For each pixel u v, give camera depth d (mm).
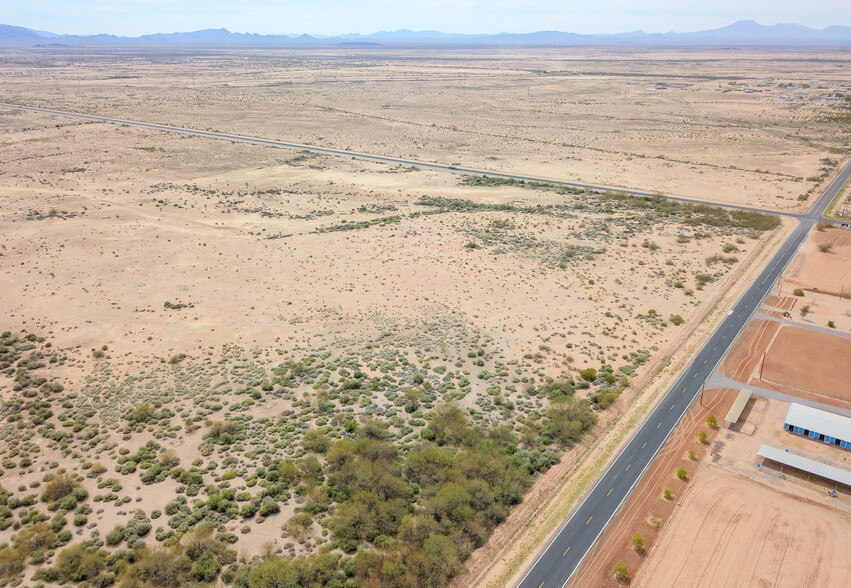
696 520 40250
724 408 53156
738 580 35562
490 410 52781
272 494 41688
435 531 38125
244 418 50906
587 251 91875
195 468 44594
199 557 35812
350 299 75750
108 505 40812
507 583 35188
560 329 67938
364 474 42375
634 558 37188
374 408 52531
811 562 36844
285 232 102250
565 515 40719
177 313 71750
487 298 75875
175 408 52781
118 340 65125
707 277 82062
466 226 104625
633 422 51219
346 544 37031
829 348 63469
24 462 45031
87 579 34750
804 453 46969
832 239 97000
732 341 65375
